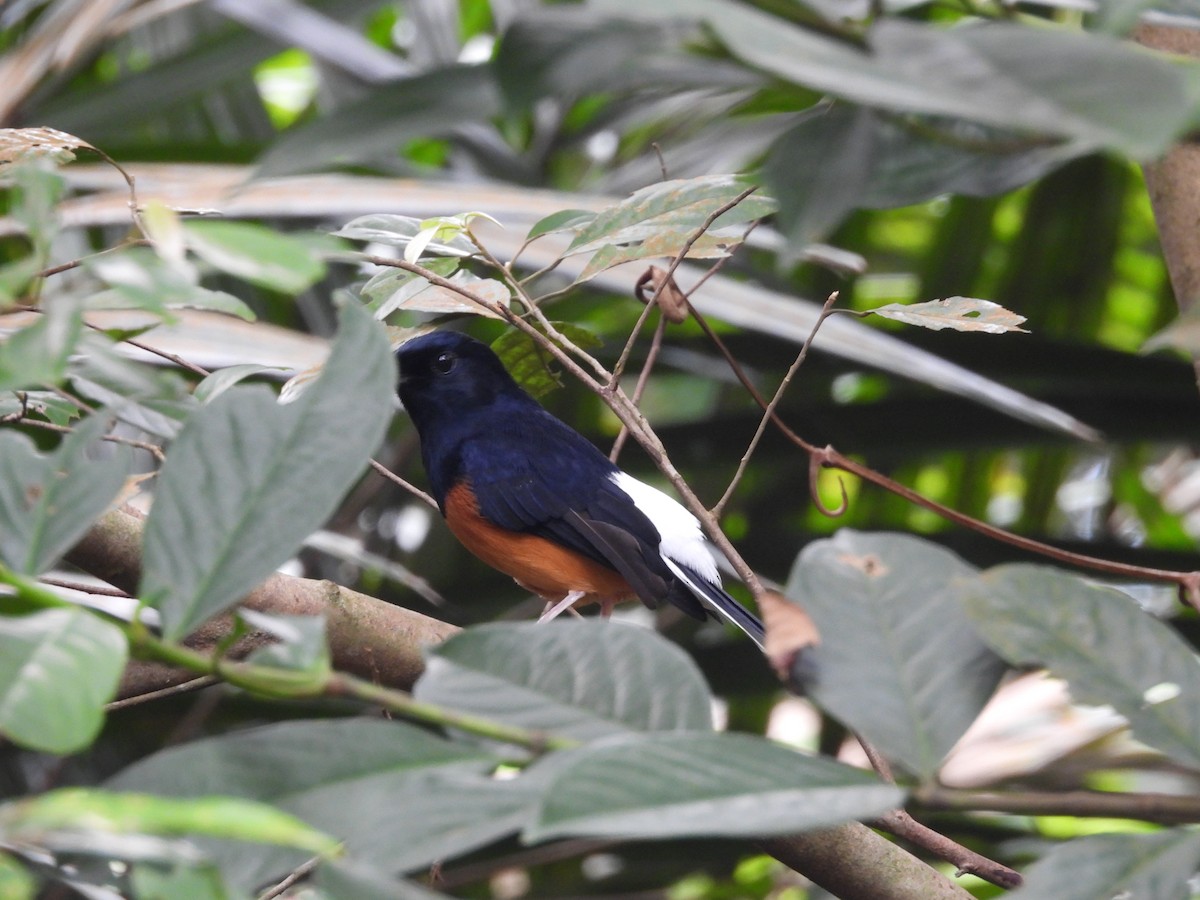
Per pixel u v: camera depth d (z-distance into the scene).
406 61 15.17
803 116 3.22
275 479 3.10
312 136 2.72
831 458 5.91
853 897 5.59
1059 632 3.08
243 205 7.83
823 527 12.47
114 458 3.19
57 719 2.51
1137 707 3.00
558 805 2.51
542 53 2.35
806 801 2.67
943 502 12.41
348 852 2.81
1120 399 9.87
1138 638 3.07
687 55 2.76
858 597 3.21
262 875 2.84
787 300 8.52
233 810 2.16
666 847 10.01
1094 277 11.53
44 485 3.15
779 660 3.03
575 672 3.08
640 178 11.57
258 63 11.49
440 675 3.08
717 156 11.05
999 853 9.15
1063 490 14.16
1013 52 2.05
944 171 5.08
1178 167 6.41
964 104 1.99
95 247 9.88
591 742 2.84
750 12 2.16
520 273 8.88
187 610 2.97
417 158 14.88
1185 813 2.68
